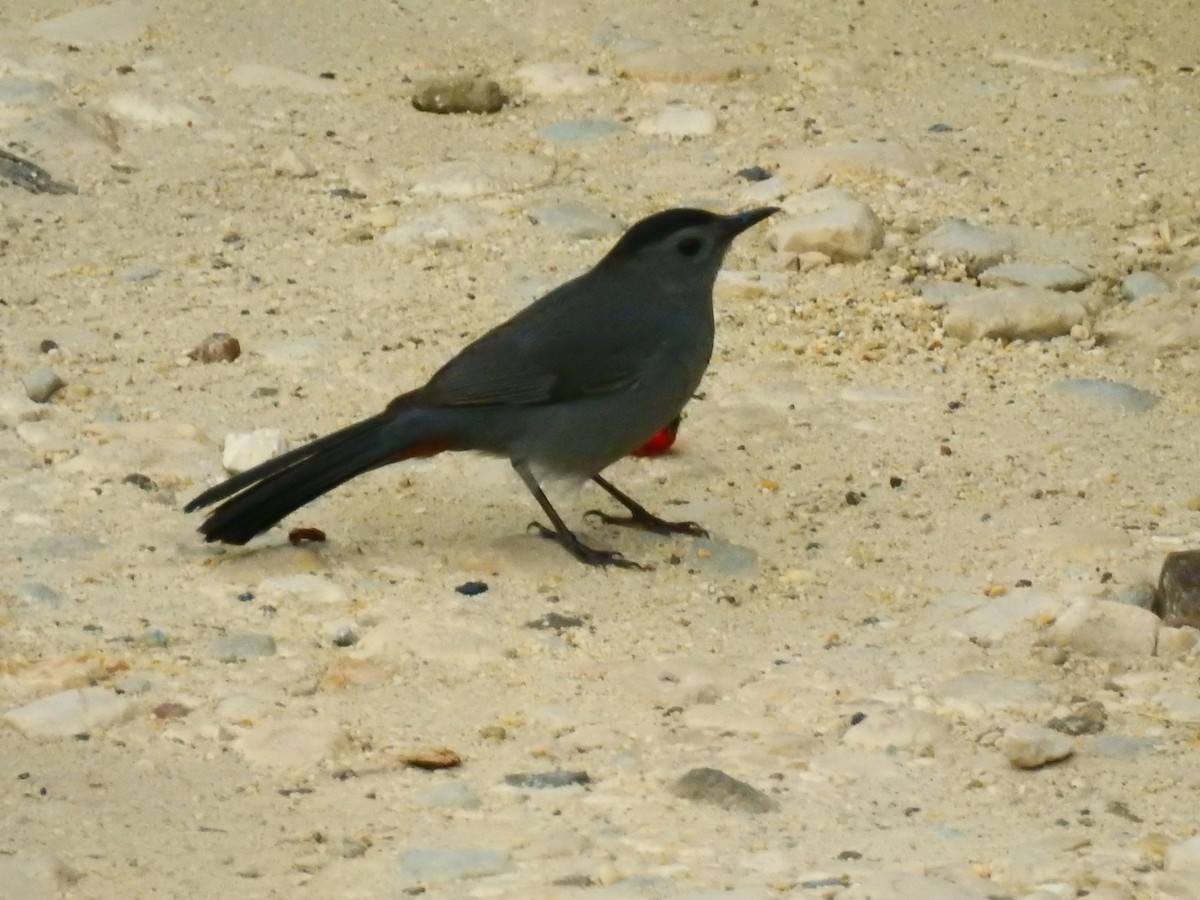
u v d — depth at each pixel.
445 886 8.20
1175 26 20.75
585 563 11.55
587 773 9.27
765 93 19.03
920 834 8.70
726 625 10.91
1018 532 12.01
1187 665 10.45
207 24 19.92
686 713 9.88
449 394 11.24
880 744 9.57
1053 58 19.98
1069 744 9.46
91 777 9.13
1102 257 16.11
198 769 9.24
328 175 17.28
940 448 13.15
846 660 10.48
